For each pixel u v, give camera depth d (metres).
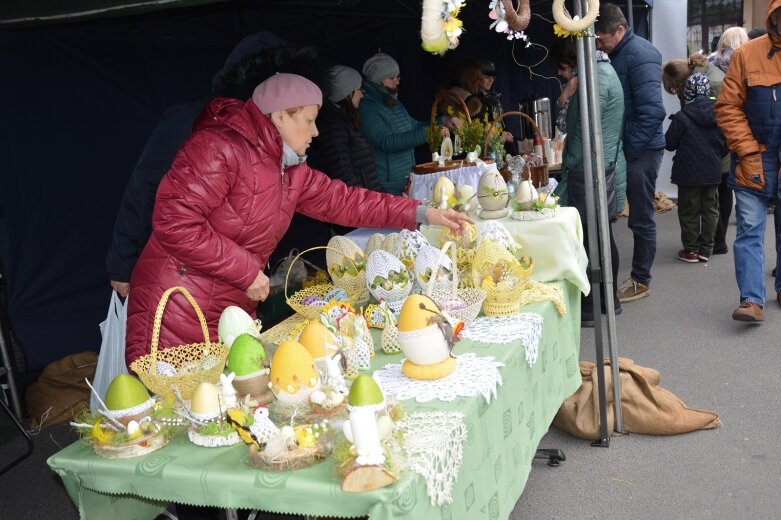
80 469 1.73
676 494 2.94
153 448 1.74
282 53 2.39
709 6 9.52
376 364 2.22
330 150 4.33
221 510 2.00
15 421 3.45
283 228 2.55
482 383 1.97
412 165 5.35
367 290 2.74
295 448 1.60
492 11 2.42
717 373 4.02
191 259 2.27
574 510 2.89
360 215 2.83
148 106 4.81
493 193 3.19
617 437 3.44
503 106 8.40
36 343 4.38
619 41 4.92
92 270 4.59
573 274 2.96
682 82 6.16
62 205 4.41
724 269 6.02
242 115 2.31
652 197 5.28
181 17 4.69
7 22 3.38
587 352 4.53
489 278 2.55
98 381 3.10
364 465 1.46
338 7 5.64
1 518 3.26
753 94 4.22
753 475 3.02
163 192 2.24
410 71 7.55
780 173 4.28
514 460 2.24
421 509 1.52
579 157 4.54
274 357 1.85
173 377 1.86
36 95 4.24
